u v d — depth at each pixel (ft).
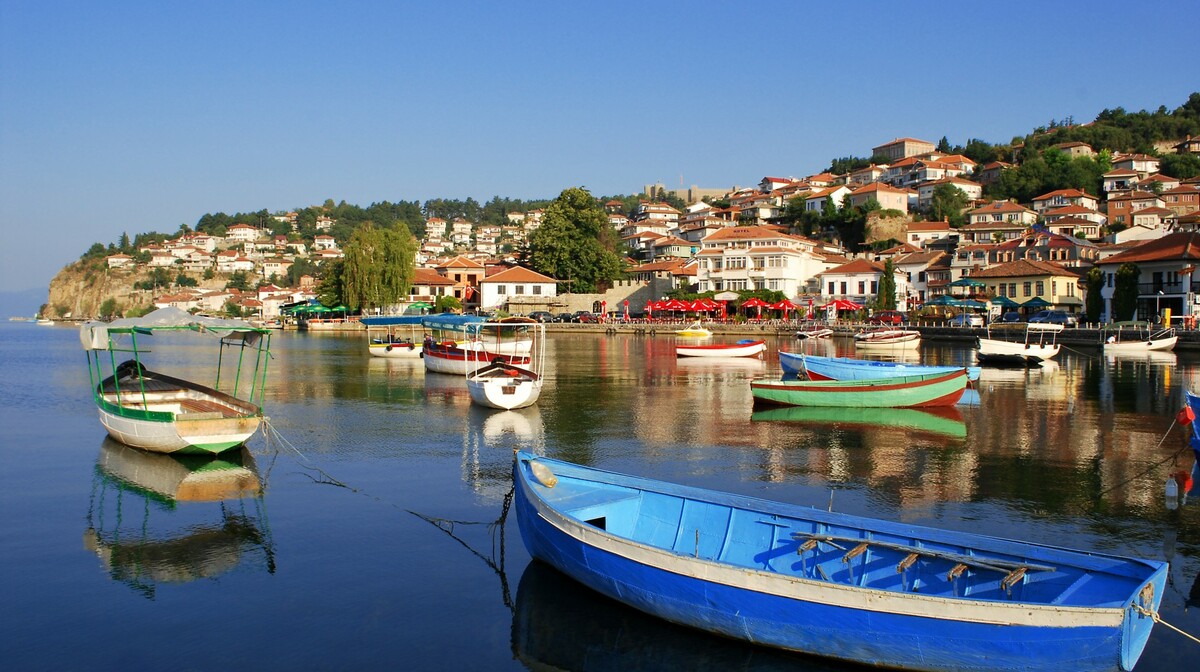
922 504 60.29
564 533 41.55
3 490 64.75
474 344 171.83
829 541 38.50
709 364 184.14
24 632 39.29
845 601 32.53
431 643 38.34
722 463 74.49
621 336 302.45
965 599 30.32
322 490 64.64
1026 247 329.93
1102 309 254.68
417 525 55.47
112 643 38.24
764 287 345.51
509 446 82.79
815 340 262.06
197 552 50.34
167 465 73.46
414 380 149.38
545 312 360.07
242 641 38.50
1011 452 79.82
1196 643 37.52
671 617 38.06
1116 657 28.48
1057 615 28.96
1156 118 565.94
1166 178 447.83
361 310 379.14
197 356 217.56
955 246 391.04
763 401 111.55
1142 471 71.41
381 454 78.59
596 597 42.50
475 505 60.23
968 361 185.16
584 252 380.17
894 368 122.01
